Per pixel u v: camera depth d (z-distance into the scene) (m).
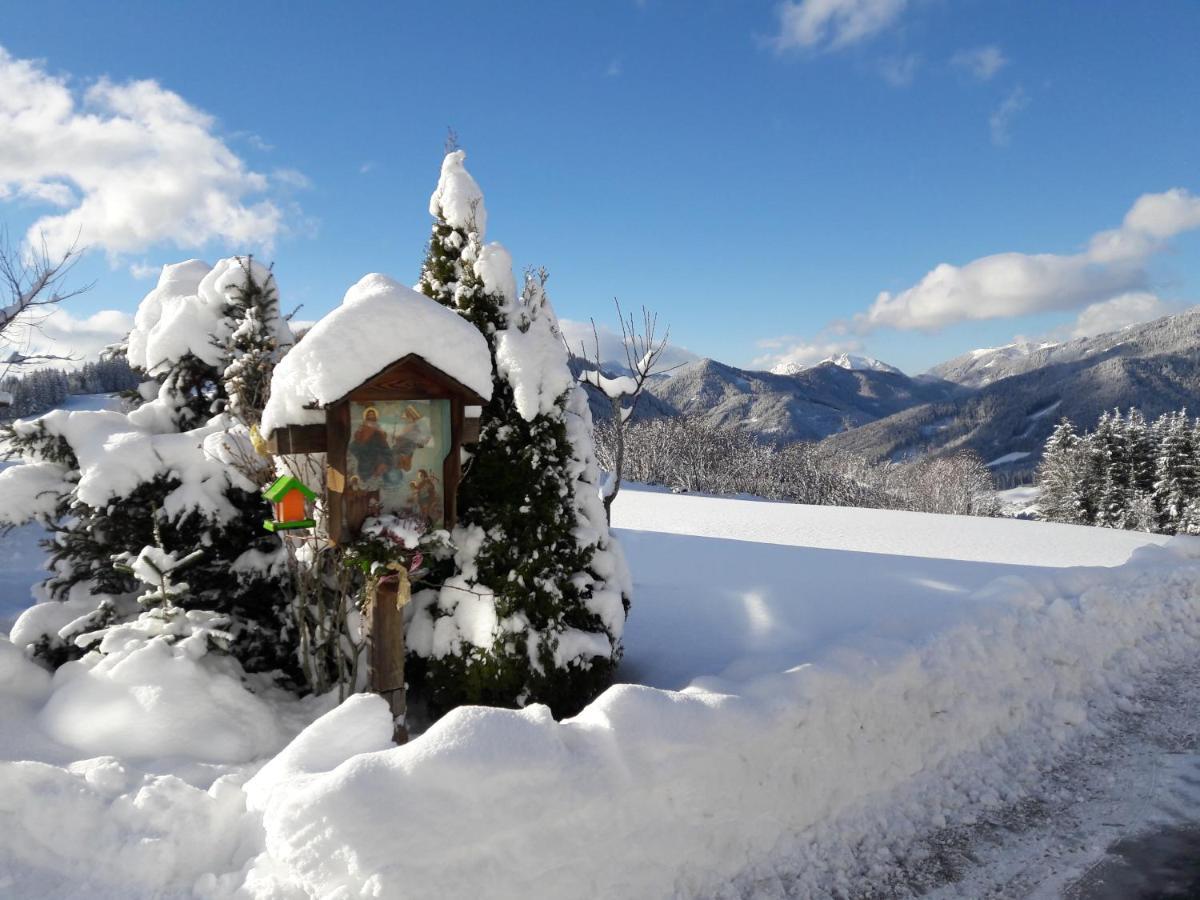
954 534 17.81
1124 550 15.38
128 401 7.16
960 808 4.72
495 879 3.15
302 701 5.67
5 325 7.53
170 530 5.73
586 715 3.93
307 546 5.25
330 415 4.46
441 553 5.07
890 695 5.12
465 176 6.13
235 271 6.36
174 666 4.98
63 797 3.52
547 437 5.76
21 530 11.33
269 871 3.19
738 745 4.09
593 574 6.03
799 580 10.48
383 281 4.86
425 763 3.21
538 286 6.29
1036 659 6.29
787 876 3.93
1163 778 5.10
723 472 59.91
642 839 3.59
